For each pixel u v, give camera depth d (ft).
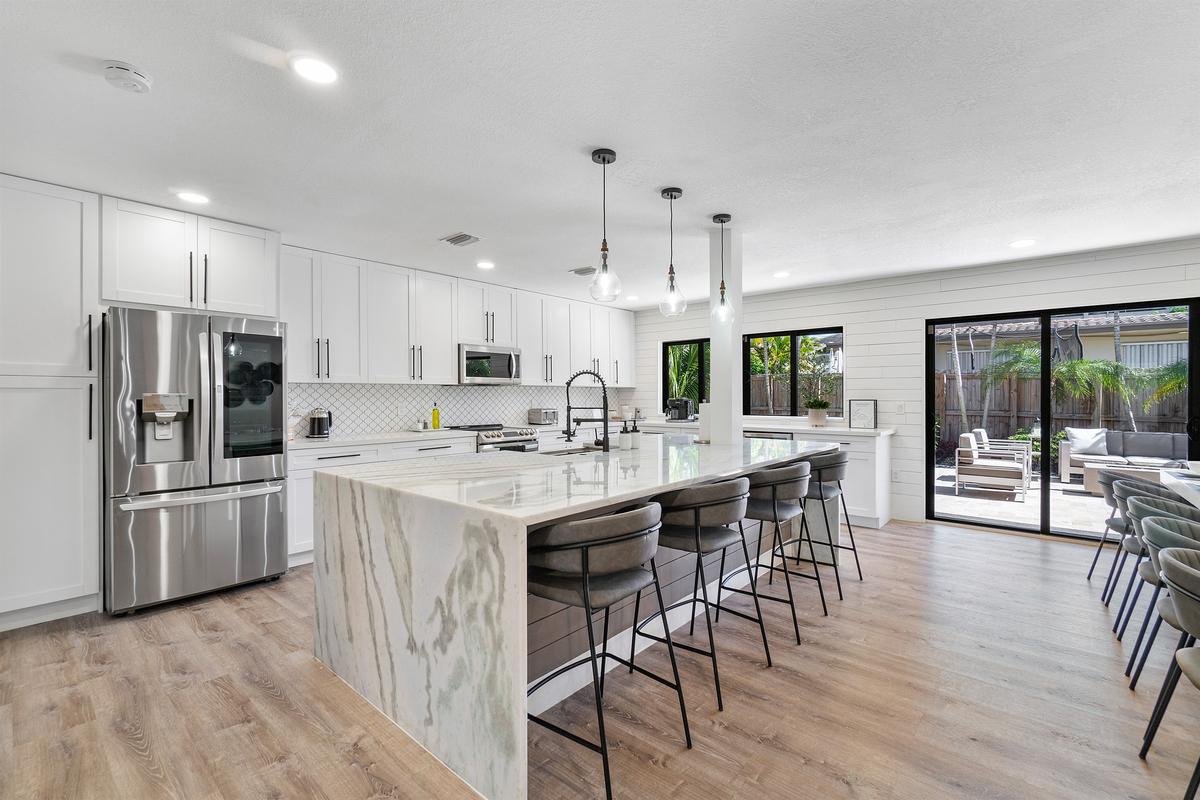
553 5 5.32
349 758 6.21
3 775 5.85
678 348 23.31
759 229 12.45
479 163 8.95
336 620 7.94
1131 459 14.15
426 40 5.85
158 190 10.00
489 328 18.15
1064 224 12.10
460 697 5.89
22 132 7.75
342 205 10.87
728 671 8.07
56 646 8.79
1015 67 6.35
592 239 13.24
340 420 15.67
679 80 6.64
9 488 9.23
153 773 5.91
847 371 18.26
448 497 6.23
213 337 10.94
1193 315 13.39
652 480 7.44
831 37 5.83
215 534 10.98
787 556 13.35
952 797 5.54
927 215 11.51
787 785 5.74
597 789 5.69
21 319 9.34
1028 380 15.58
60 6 5.22
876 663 8.27
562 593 5.83
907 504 17.20
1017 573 12.25
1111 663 8.20
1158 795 5.54
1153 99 7.01
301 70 6.35
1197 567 5.40
